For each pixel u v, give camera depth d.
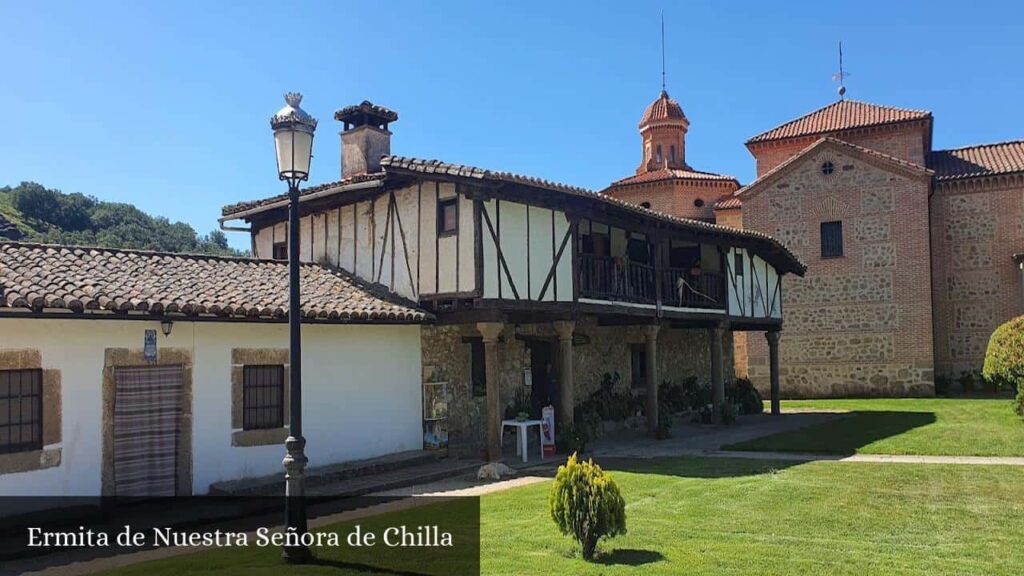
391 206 13.62
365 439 12.19
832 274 26.17
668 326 19.30
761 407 22.22
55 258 10.39
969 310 25.77
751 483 10.13
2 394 8.44
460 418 13.89
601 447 14.84
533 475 11.52
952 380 25.83
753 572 6.13
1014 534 7.31
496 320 12.42
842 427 17.00
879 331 25.41
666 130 32.91
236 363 10.60
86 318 9.02
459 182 12.02
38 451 8.64
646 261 18.16
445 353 13.72
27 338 8.62
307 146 7.10
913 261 25.03
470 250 12.23
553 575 6.11
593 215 14.41
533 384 15.61
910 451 12.97
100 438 9.18
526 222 13.02
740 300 19.77
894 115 27.27
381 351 12.61
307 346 11.51
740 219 29.86
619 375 18.27
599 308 14.36
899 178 25.33
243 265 12.80
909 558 6.52
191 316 9.88
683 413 20.14
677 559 6.52
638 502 9.01
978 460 11.95
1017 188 25.30
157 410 9.80
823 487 9.75
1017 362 16.81
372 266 13.90
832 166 26.34
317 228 15.02
